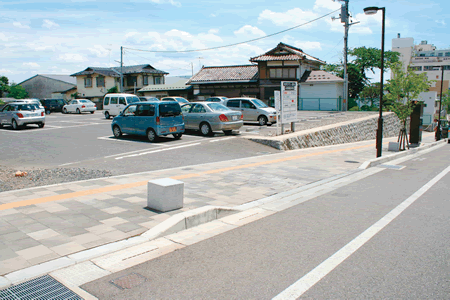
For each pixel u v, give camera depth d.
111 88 49.88
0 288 3.21
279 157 12.24
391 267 3.71
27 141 14.88
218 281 3.41
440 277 3.48
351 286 3.30
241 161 11.05
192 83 42.53
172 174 8.60
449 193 7.26
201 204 6.04
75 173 8.34
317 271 3.62
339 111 35.47
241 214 5.68
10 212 5.23
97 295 3.15
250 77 40.88
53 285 3.30
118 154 11.76
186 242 4.44
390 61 44.66
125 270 3.64
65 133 17.70
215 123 15.94
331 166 10.64
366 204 6.35
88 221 4.94
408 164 11.95
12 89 54.66
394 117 33.38
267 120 20.52
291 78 38.56
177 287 3.30
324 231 4.86
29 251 3.94
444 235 4.67
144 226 4.82
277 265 3.77
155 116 14.25
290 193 7.15
